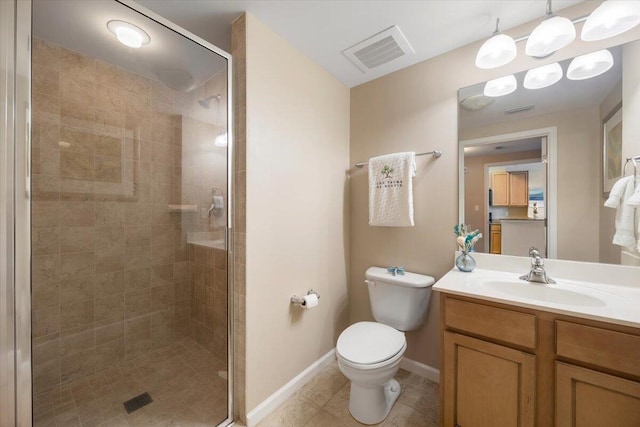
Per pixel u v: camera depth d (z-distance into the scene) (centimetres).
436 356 175
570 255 134
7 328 89
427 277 172
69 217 157
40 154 143
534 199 144
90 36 139
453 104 168
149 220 189
